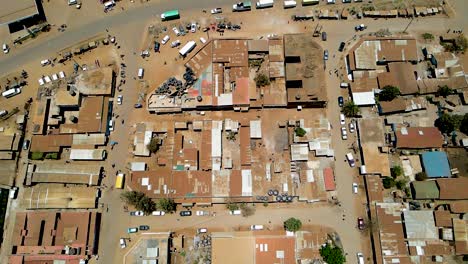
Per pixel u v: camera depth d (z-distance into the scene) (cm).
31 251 9488
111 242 9712
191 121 10488
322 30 11169
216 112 10581
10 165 10138
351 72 10712
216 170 9975
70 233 9581
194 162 10019
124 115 10588
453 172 9844
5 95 10700
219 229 9750
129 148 10338
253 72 10806
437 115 10375
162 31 11269
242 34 11212
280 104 10400
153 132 10356
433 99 10456
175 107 10444
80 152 10175
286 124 10400
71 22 11394
